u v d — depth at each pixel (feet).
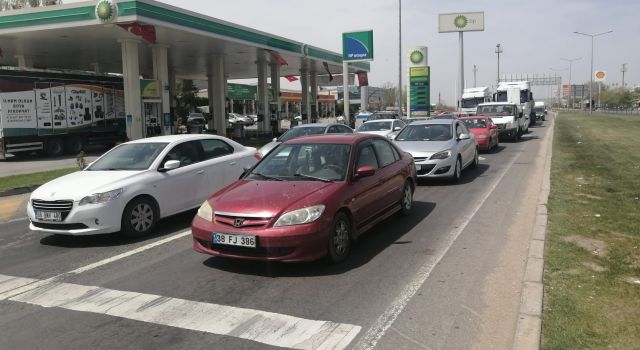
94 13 70.49
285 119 232.73
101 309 16.14
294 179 21.65
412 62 118.83
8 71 70.08
